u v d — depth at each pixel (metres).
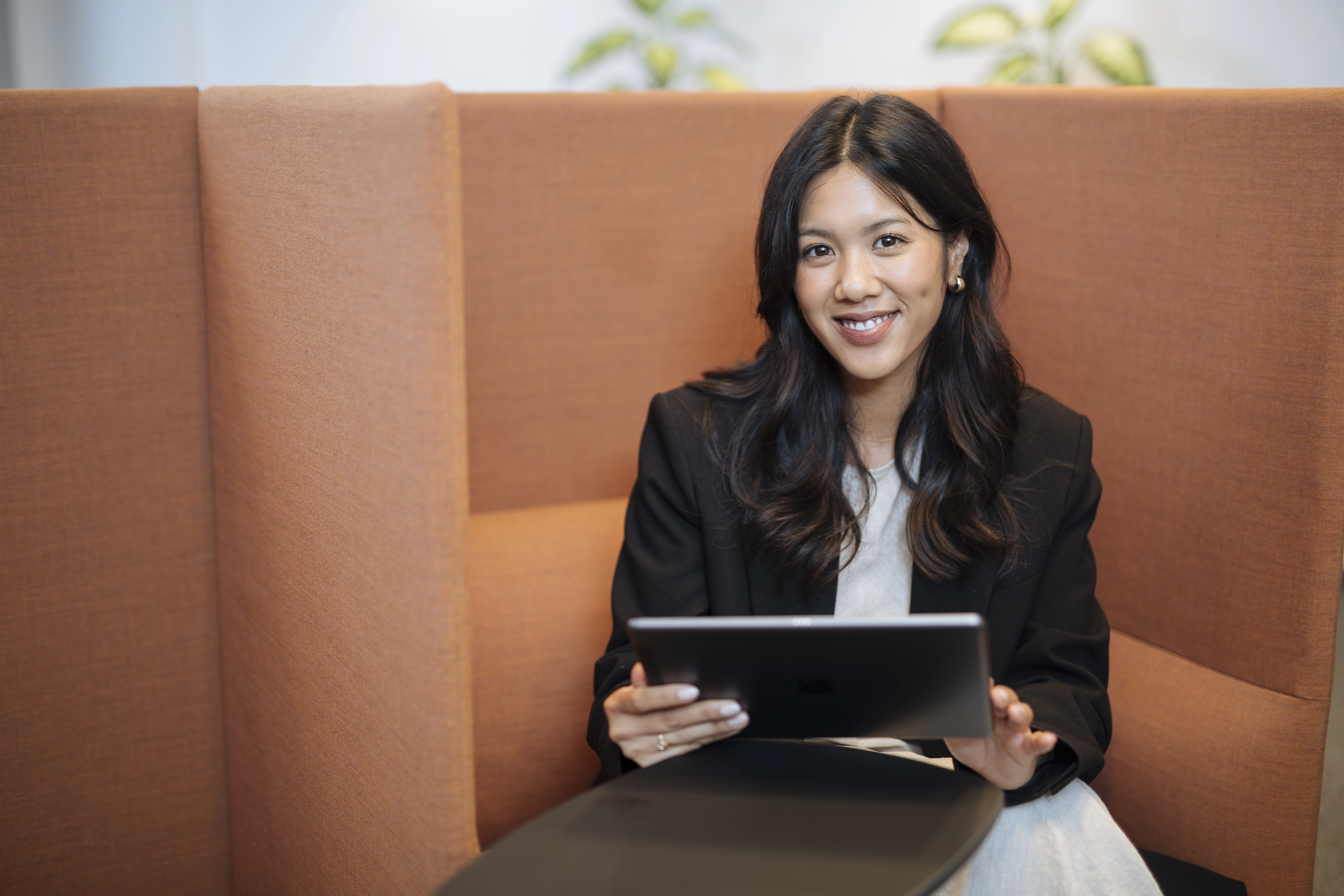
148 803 1.61
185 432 1.55
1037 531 1.44
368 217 1.07
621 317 1.99
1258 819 1.59
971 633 0.91
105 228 1.43
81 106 1.39
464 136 1.83
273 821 1.53
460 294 1.01
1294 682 1.58
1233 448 1.62
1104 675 1.42
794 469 1.43
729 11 4.46
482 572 1.83
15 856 1.50
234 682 1.60
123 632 1.55
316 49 3.96
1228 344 1.61
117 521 1.52
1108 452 1.84
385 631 1.15
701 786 1.05
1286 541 1.57
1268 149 1.53
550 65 4.29
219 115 1.39
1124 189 1.75
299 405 1.27
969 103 2.05
